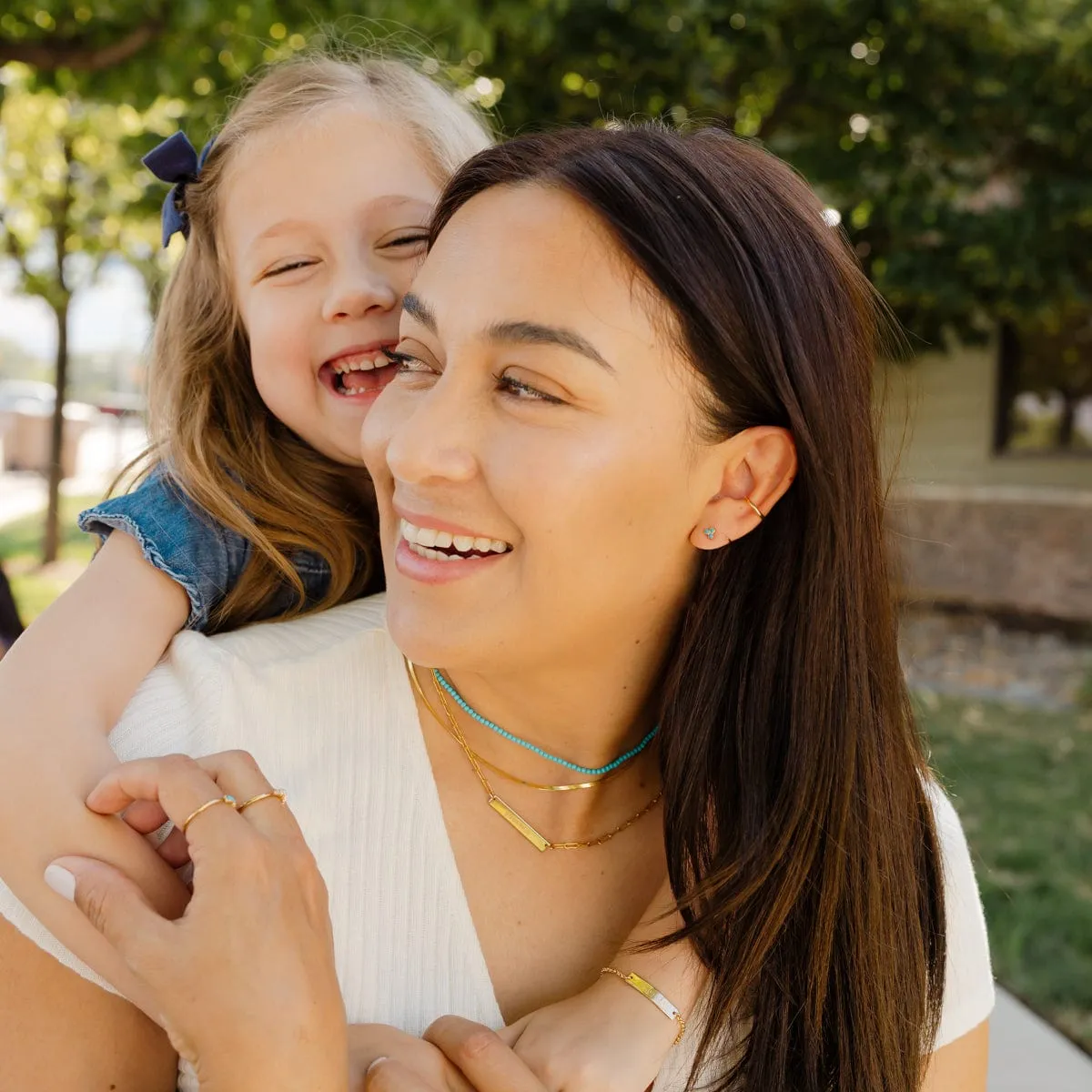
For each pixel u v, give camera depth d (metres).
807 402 1.20
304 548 1.60
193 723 1.17
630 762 1.33
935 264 7.83
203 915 0.92
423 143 1.80
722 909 1.22
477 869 1.26
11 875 1.02
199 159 1.87
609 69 5.67
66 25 4.51
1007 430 10.65
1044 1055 2.29
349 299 1.67
